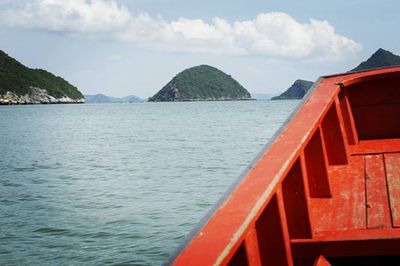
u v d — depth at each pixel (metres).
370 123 5.71
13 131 60.78
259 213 2.42
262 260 2.79
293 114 4.05
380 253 3.01
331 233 3.25
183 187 19.98
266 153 3.18
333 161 4.78
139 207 16.30
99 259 11.22
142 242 12.34
